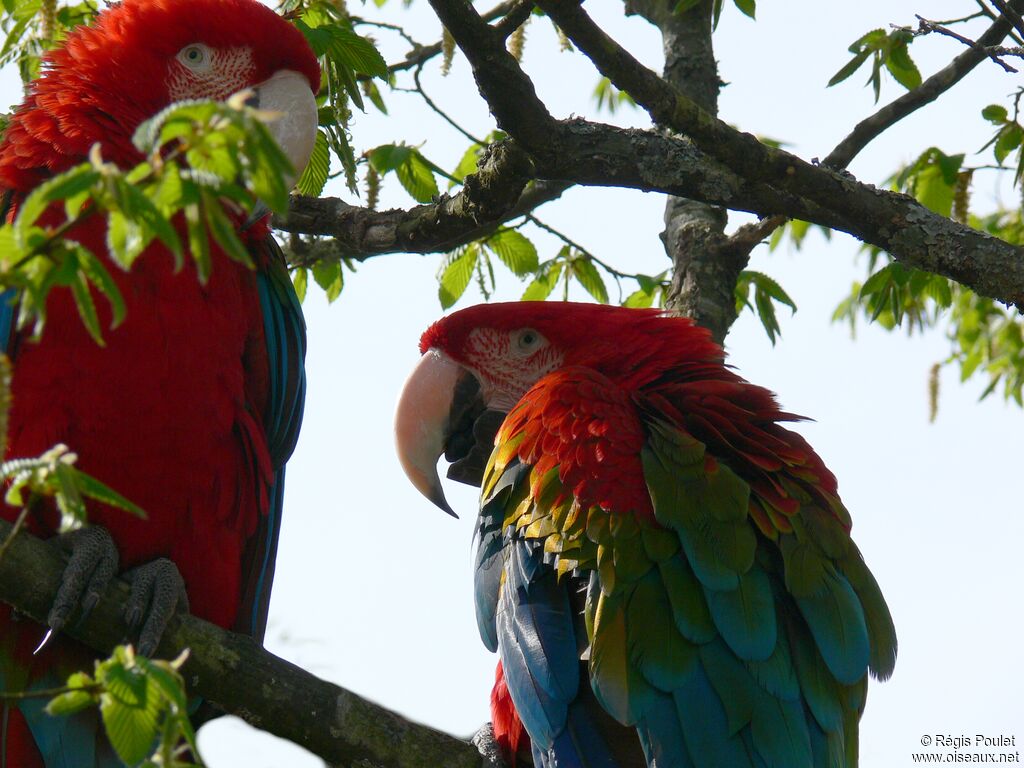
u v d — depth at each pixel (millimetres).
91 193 3570
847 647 6688
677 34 11344
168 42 8211
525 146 8164
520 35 10609
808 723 6496
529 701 6719
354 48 8734
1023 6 9258
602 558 6684
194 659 6449
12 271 3643
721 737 6191
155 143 3635
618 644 6438
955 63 9320
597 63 7539
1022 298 8172
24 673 7348
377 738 6469
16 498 4008
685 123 7773
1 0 10242
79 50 8164
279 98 8438
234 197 3682
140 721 3912
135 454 7496
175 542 7812
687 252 10180
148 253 7277
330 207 9703
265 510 8297
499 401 8930
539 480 7180
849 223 8375
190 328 7449
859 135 9258
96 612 6723
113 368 7293
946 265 8250
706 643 6426
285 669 6477
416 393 9070
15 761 7492
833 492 7711
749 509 6938
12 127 8117
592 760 6500
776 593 6766
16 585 6395
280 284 8766
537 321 8828
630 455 7125
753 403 7957
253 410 8367
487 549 7523
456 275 11211
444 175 10078
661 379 8250
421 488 9016
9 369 3756
